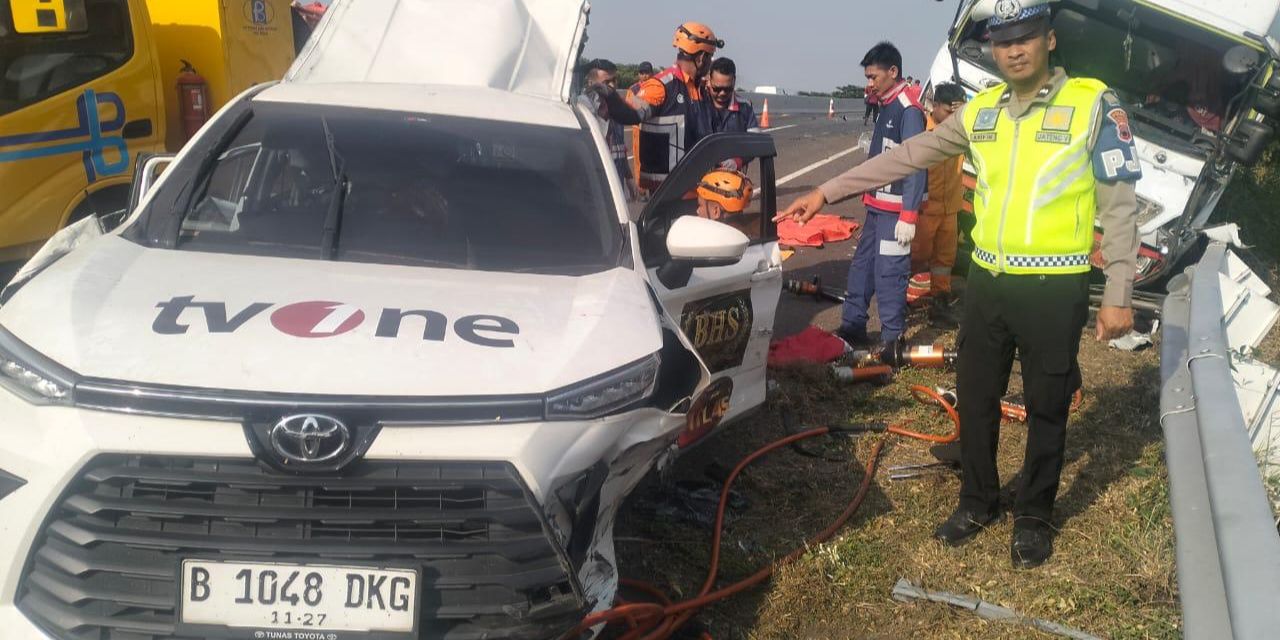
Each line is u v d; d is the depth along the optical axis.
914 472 5.35
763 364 5.33
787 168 18.62
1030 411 4.40
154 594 2.70
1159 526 4.69
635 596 4.02
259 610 2.71
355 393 2.78
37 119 6.57
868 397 6.41
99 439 2.69
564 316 3.32
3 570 2.69
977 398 4.55
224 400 2.71
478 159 4.17
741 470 5.23
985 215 4.35
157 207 3.81
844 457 5.56
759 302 5.16
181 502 2.71
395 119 4.29
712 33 7.92
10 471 2.73
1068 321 4.23
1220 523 2.80
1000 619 4.04
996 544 4.63
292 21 9.75
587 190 4.16
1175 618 4.00
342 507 2.76
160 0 8.41
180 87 8.11
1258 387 5.15
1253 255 11.36
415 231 3.82
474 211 3.93
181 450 2.70
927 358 6.93
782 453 5.58
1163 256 8.84
